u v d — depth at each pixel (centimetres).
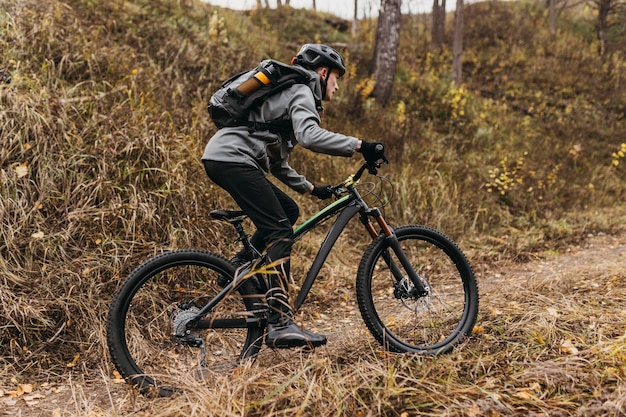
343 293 477
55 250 377
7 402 283
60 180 418
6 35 555
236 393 240
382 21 1007
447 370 264
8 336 329
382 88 1003
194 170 483
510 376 254
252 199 270
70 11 684
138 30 761
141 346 332
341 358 297
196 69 733
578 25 2056
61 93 500
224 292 274
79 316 351
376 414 227
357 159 719
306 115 260
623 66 1602
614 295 380
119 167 446
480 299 388
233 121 268
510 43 1673
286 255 276
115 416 253
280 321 274
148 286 375
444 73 1337
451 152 836
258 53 909
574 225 728
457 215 664
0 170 396
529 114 1259
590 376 246
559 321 319
